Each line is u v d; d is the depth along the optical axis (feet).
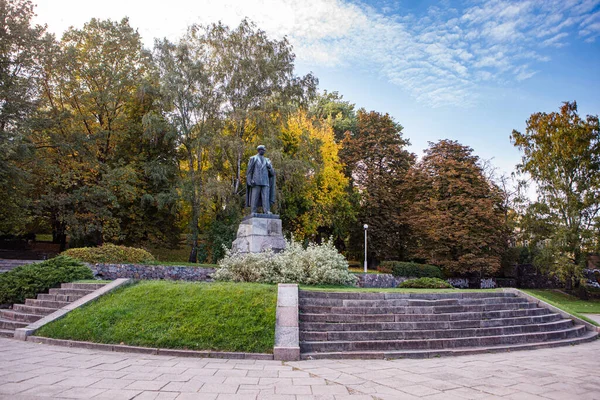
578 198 122.52
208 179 94.22
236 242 60.90
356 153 140.26
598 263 132.16
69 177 91.15
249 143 101.14
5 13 82.07
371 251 134.00
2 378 21.25
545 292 131.95
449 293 43.24
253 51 104.47
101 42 102.06
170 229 112.27
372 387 21.45
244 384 21.54
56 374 22.53
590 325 47.06
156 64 100.99
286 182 98.53
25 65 83.87
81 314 35.47
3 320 39.40
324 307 36.29
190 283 42.39
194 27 106.01
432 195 135.13
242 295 36.17
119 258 72.43
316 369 25.79
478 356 31.96
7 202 80.69
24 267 48.24
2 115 77.56
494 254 131.44
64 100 99.55
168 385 20.90
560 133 122.31
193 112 102.06
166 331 31.78
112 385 20.56
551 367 28.02
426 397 19.79
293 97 107.55
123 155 106.42
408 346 32.45
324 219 116.88
